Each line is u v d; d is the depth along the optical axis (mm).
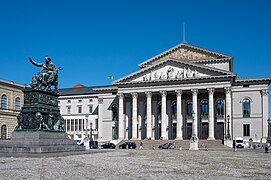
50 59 46438
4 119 92125
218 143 84125
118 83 98375
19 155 36406
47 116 43844
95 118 115312
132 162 32188
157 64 95125
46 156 35844
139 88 96875
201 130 96062
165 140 88750
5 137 92250
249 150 70062
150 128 94938
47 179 19047
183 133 97562
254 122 93438
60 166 26484
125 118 103000
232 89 96438
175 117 98688
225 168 27062
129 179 19594
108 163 30406
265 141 90250
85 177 20188
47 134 42875
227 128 84312
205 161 35031
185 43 102000
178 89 92438
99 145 91750
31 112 42219
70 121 121188
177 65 93812
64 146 45156
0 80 91062
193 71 92062
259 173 23578
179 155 47062
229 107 87688
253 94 94438
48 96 44938
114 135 107875
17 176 20078
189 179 19781
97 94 118125
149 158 39094
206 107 96625
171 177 20734
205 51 100312
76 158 35500
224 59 98188
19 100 100250
